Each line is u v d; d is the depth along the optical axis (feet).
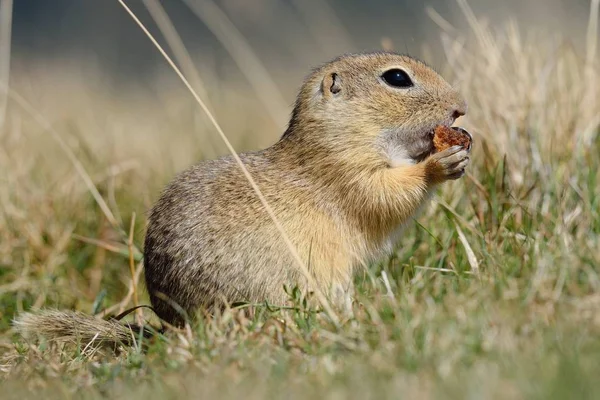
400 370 26.71
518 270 33.06
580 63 50.93
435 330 28.71
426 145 40.47
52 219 50.70
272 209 38.22
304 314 33.53
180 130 74.84
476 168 44.27
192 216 38.37
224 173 39.42
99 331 37.78
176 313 38.55
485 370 25.30
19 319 38.55
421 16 107.24
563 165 42.32
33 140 66.90
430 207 42.73
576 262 31.89
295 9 110.83
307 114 39.83
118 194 53.11
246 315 36.65
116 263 49.11
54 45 124.36
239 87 94.73
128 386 29.48
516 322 28.55
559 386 22.48
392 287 35.42
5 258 48.78
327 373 27.20
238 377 28.14
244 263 37.58
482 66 47.78
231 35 67.77
